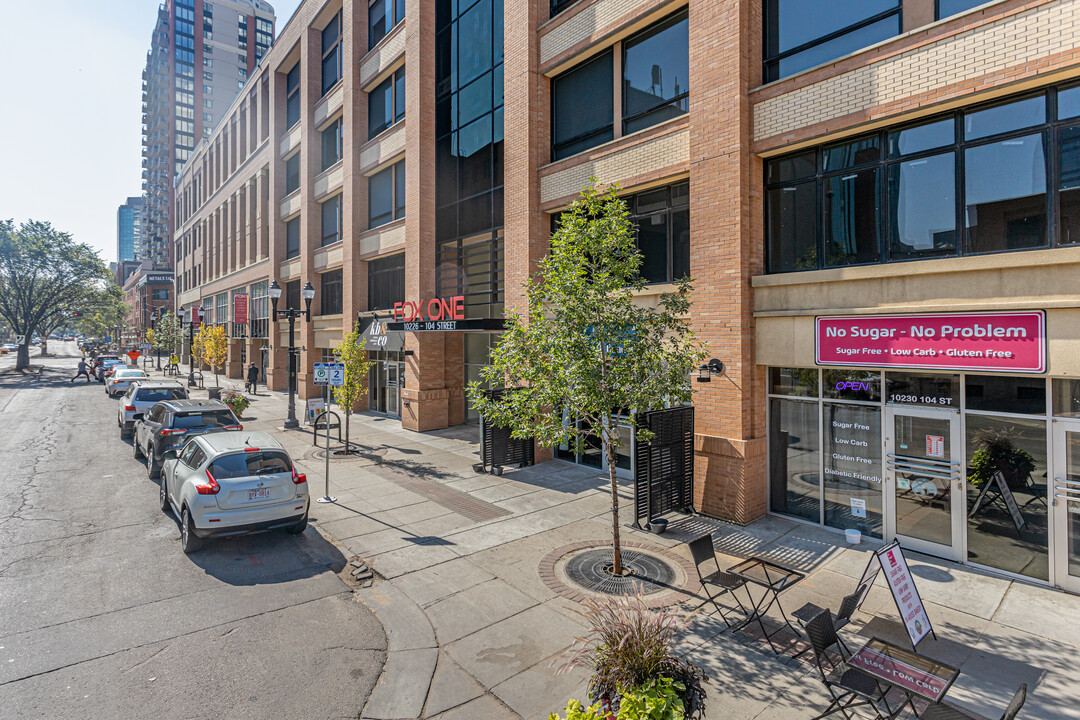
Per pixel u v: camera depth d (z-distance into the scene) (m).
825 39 9.51
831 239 9.51
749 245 10.15
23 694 5.12
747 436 10.12
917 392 8.49
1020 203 7.54
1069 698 5.10
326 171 27.25
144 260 122.50
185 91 109.00
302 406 26.30
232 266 42.88
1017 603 6.91
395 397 23.48
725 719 4.82
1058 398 7.23
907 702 4.59
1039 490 7.39
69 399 29.31
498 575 7.85
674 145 11.56
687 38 11.66
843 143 9.36
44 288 56.25
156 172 115.69
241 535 8.52
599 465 14.29
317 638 6.22
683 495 10.53
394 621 6.59
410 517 10.37
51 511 10.47
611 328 7.50
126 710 4.93
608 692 4.37
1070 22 6.85
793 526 9.83
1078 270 6.88
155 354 71.56
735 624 6.48
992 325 7.51
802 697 5.15
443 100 19.50
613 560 8.38
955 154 8.12
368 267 24.59
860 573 7.85
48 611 6.71
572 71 14.55
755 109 10.15
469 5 18.11
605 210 7.96
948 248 8.19
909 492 8.64
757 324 10.23
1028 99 7.49
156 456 12.41
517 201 15.08
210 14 112.94
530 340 7.73
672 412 10.30
